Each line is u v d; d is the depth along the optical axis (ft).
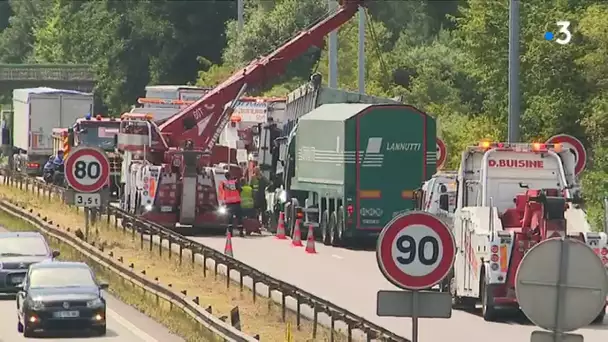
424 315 191.52
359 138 520.83
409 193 522.88
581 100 575.38
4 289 387.14
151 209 563.07
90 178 426.51
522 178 353.31
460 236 350.02
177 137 596.70
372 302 351.05
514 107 445.37
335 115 533.55
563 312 164.86
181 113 598.75
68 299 312.29
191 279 379.55
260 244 526.98
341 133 522.88
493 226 330.34
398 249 192.03
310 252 492.13
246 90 606.55
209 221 563.48
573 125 578.25
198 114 599.57
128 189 602.03
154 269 404.16
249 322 297.94
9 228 586.86
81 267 331.98
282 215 554.87
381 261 191.72
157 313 338.34
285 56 610.65
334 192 528.63
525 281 165.48
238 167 595.06
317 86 605.73
